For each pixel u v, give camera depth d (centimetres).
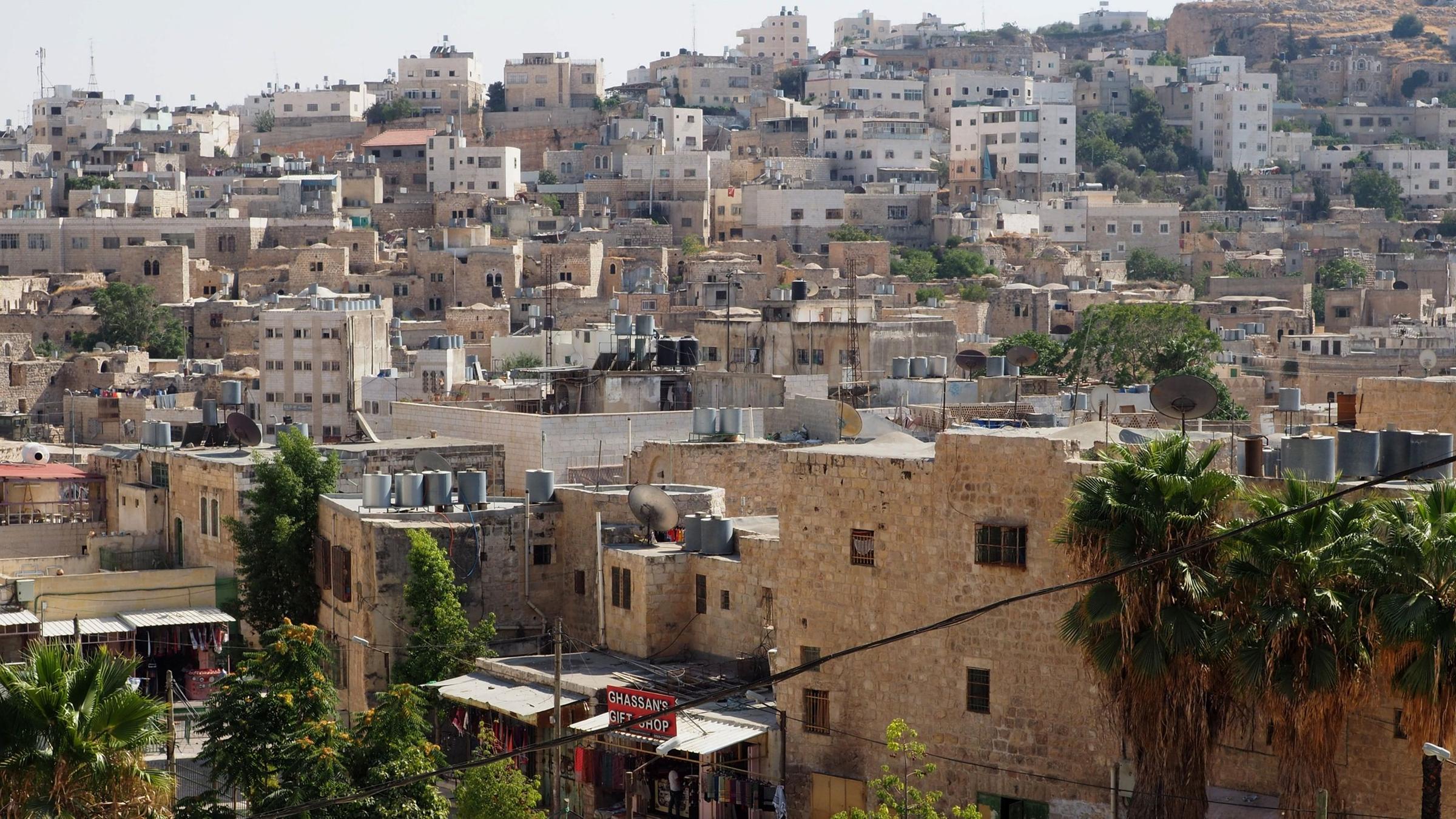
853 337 13475
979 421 9481
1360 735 5038
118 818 5009
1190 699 4944
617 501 7450
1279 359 18775
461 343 17912
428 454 8869
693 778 6331
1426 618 4659
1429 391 6694
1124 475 5047
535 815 5900
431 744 6397
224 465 8900
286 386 18862
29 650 5631
